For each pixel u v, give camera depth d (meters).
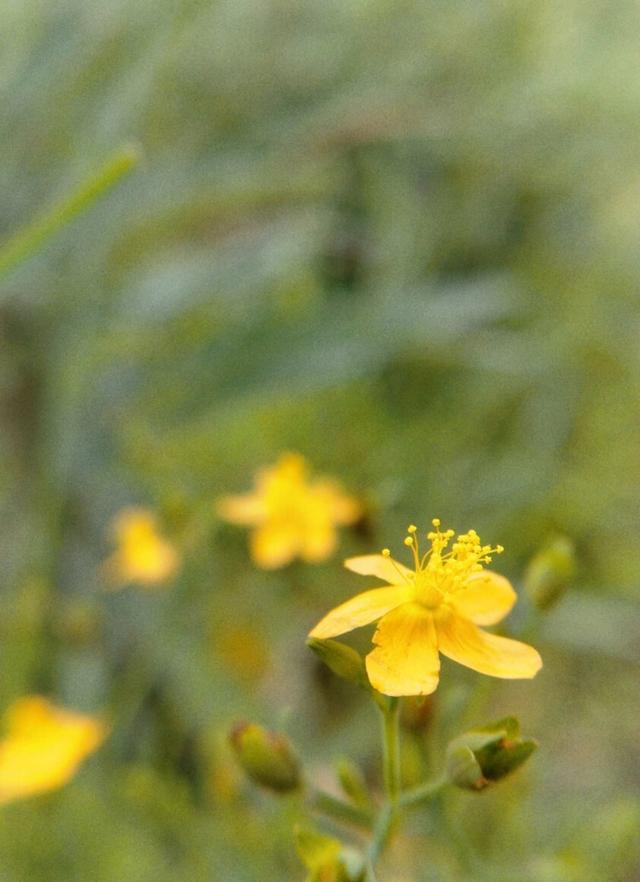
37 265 0.34
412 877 0.29
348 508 0.32
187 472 0.37
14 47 0.34
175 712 0.35
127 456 0.36
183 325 0.36
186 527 0.33
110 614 0.36
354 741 0.34
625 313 0.43
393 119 0.37
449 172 0.43
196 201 0.34
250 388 0.35
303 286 0.40
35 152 0.35
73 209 0.28
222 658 0.36
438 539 0.26
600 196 0.46
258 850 0.31
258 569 0.36
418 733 0.27
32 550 0.35
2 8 0.34
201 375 0.35
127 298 0.35
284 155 0.36
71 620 0.34
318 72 0.37
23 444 0.37
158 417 0.36
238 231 0.39
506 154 0.43
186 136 0.36
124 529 0.34
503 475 0.39
